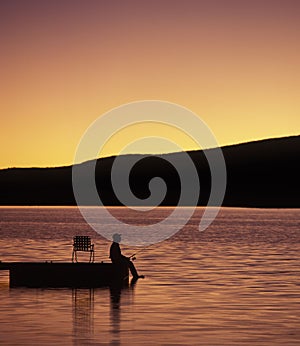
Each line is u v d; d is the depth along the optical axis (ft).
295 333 63.10
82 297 85.71
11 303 80.94
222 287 94.07
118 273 100.83
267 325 66.95
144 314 72.90
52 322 68.28
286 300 82.43
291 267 120.57
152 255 148.77
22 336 61.46
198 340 59.98
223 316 71.77
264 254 150.41
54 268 101.60
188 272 112.68
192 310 75.46
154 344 58.29
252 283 98.07
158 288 93.56
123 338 60.70
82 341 59.36
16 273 101.60
